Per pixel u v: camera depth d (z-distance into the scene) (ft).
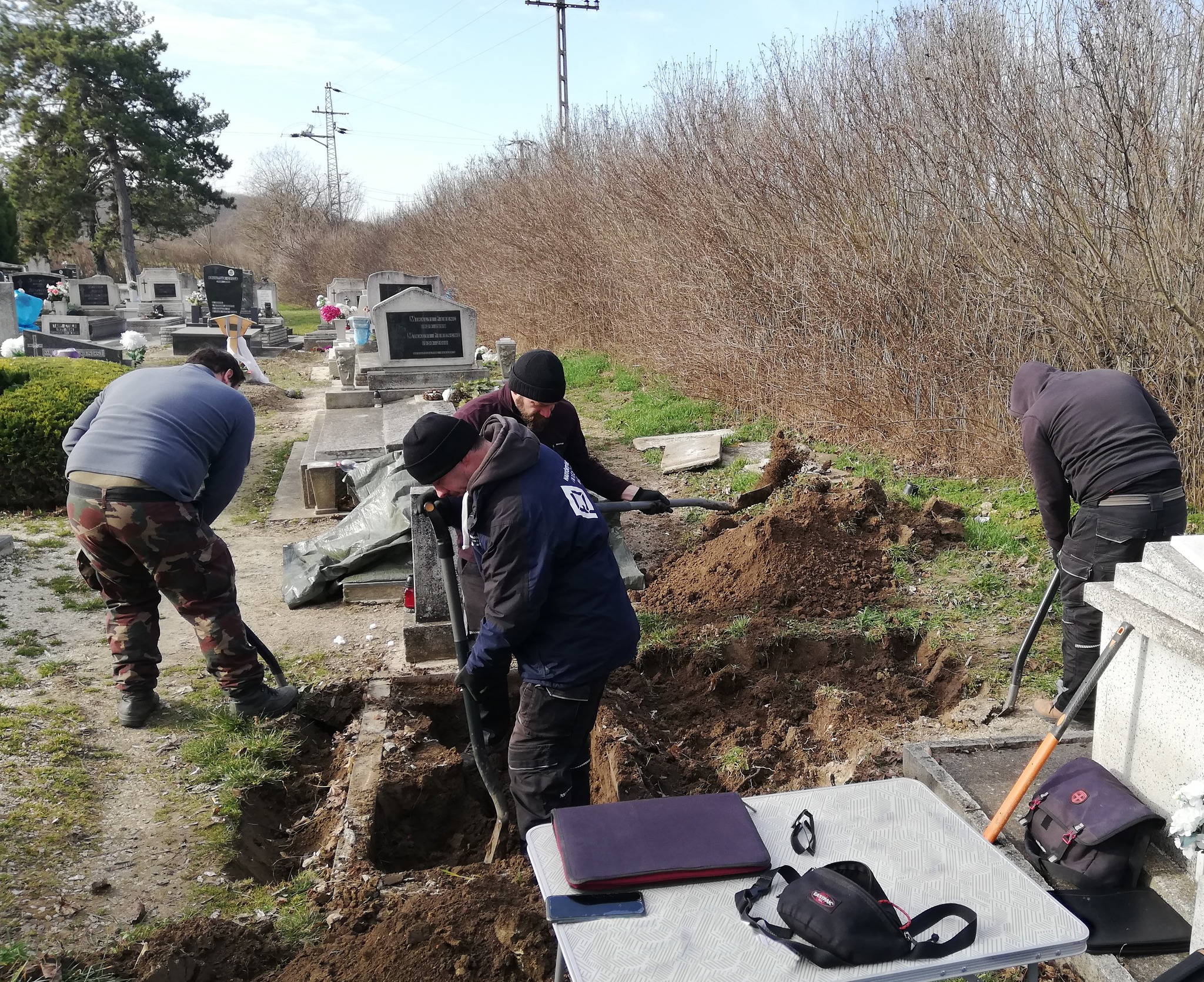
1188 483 21.48
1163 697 9.39
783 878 6.49
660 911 6.18
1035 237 23.50
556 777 10.38
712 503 15.39
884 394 28.25
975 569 18.29
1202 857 7.73
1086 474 12.26
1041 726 13.04
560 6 93.86
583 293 55.98
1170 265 21.20
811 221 32.73
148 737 13.62
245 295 71.41
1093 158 22.25
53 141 123.44
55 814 11.47
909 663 15.62
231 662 13.75
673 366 41.16
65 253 149.18
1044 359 24.26
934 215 28.22
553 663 10.00
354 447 27.14
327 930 9.59
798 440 30.68
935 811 7.41
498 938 8.96
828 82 33.91
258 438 36.27
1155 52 21.06
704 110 40.68
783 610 16.70
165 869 10.56
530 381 12.75
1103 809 9.08
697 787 12.74
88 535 12.96
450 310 40.09
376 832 11.80
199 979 8.81
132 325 72.74
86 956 8.91
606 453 31.60
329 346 70.59
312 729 14.65
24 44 118.62
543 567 9.45
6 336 53.31
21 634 17.17
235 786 12.29
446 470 9.57
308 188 172.24
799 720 14.20
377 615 18.24
